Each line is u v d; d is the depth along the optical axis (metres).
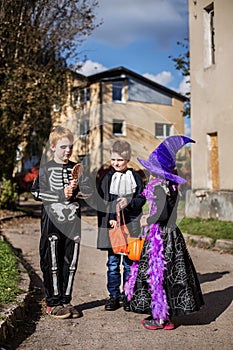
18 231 12.57
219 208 11.79
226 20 11.83
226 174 11.78
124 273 5.05
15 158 17.25
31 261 8.05
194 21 13.23
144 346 3.94
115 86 25.64
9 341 4.01
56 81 17.14
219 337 4.17
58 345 3.97
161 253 4.31
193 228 10.97
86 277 6.79
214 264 7.81
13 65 15.90
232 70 11.62
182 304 4.21
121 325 4.53
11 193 17.22
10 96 15.20
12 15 15.65
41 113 16.83
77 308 5.14
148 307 4.32
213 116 12.32
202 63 12.84
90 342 4.05
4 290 4.94
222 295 5.66
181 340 4.09
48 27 16.70
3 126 15.81
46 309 4.98
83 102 19.19
